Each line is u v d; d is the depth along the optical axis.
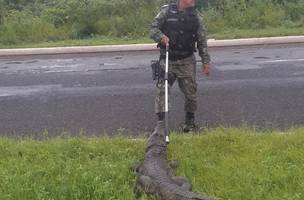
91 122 9.17
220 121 8.93
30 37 18.28
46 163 7.02
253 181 6.38
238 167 6.74
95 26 18.75
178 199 5.64
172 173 6.53
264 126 8.59
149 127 8.78
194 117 8.96
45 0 21.69
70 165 6.89
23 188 6.22
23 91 11.40
